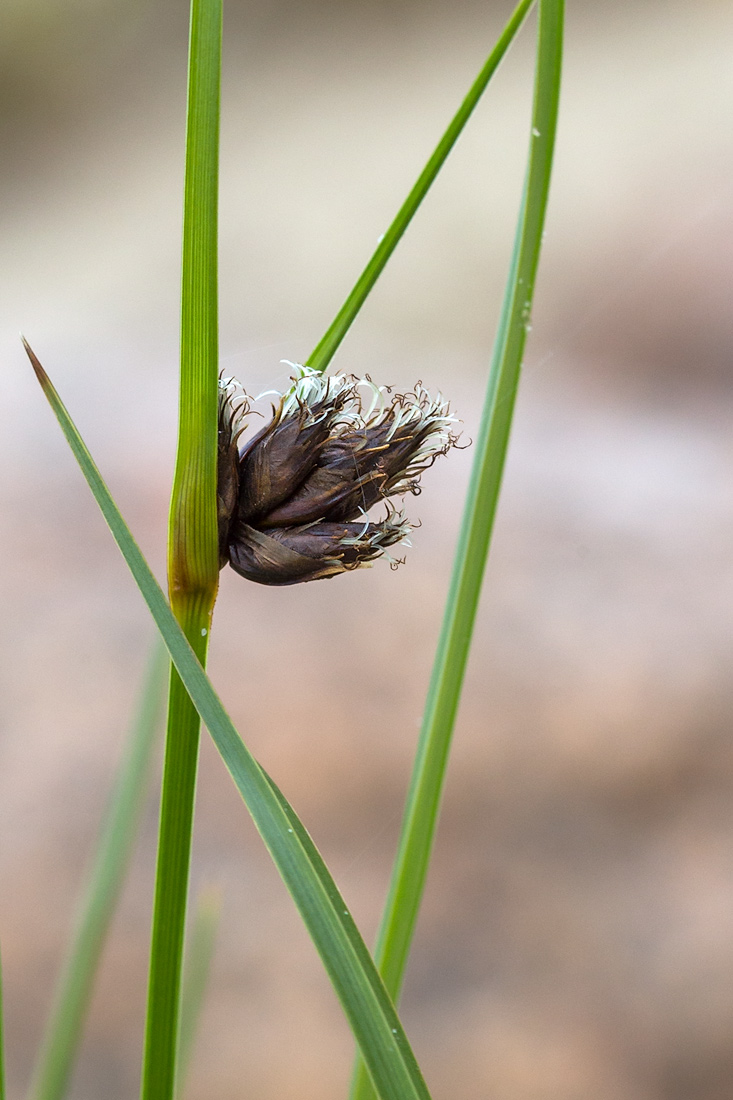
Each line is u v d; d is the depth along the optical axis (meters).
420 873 0.37
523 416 1.38
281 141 2.63
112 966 0.74
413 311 1.84
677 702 0.89
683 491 1.19
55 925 0.75
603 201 1.94
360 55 3.08
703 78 2.32
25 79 3.27
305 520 0.36
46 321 1.96
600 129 2.21
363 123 2.62
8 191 2.93
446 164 2.30
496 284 1.84
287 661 0.98
